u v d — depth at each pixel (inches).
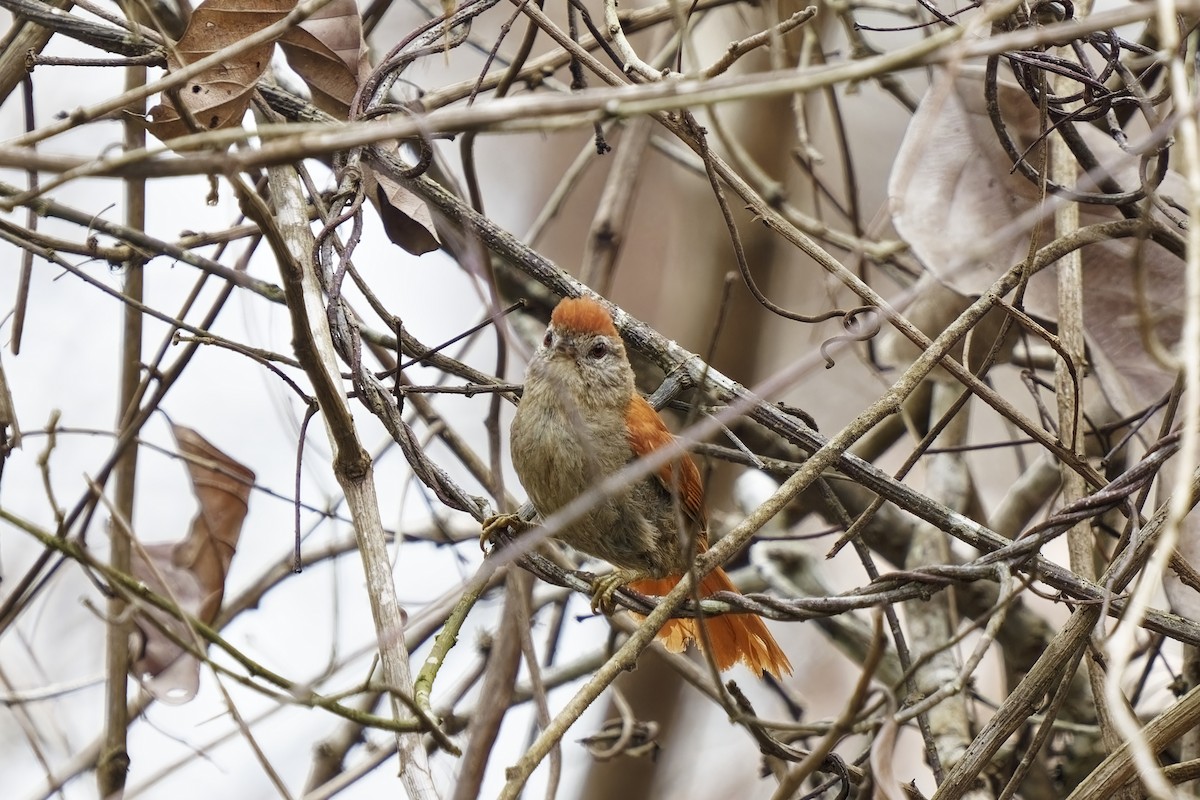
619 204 434.9
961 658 434.3
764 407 315.9
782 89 201.3
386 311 302.4
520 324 470.0
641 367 462.9
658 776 537.0
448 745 233.3
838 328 550.6
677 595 246.2
